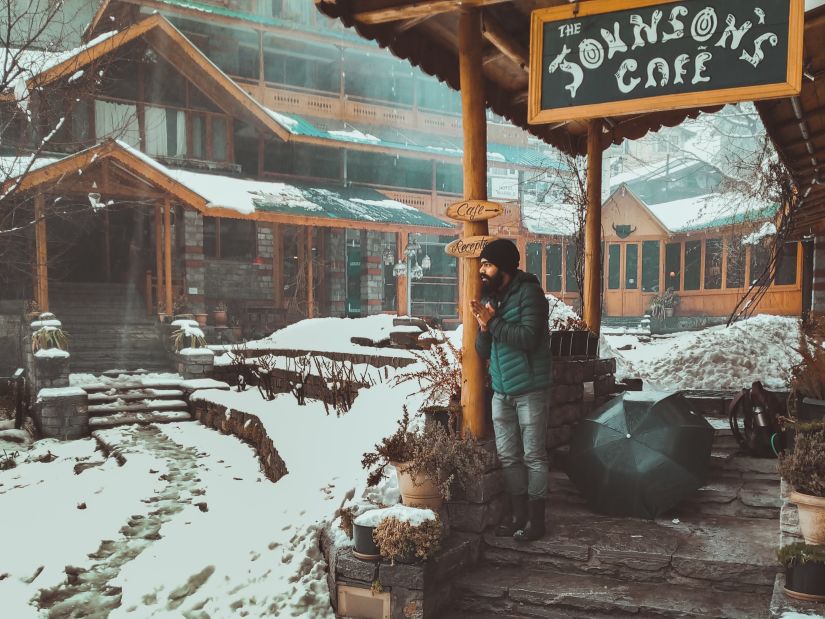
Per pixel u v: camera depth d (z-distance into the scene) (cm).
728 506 522
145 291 2106
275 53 2830
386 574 431
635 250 3094
